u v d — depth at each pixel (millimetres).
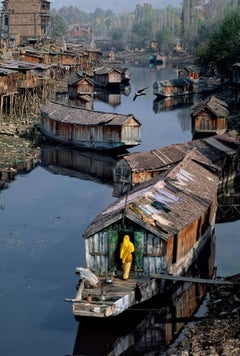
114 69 130000
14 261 35125
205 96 115750
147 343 26781
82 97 95250
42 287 31828
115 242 29719
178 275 31484
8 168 55875
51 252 36562
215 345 23969
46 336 27094
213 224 39094
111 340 27031
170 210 31469
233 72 101562
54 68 116875
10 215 43156
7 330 27500
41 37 158750
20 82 78312
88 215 43531
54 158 62781
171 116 91438
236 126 77562
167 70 183125
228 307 28688
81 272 28734
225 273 33594
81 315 26734
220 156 50000
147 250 29531
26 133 71000
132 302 27859
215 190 38688
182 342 25266
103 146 65250
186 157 42594
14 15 160625
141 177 47062
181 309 29312
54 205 45875
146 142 70250
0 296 30750
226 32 111125
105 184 52875
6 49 114938
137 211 29688
